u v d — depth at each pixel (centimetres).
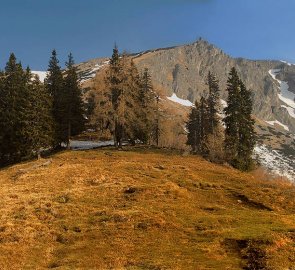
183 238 2905
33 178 5028
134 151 6981
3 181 5231
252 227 2992
